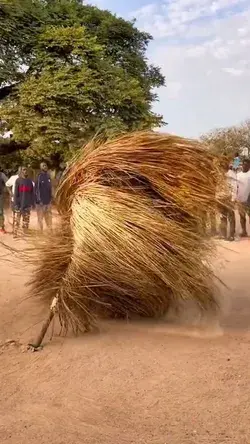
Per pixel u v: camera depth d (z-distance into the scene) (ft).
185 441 12.58
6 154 103.09
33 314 22.25
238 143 70.13
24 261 21.48
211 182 20.10
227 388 15.24
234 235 42.96
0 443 12.59
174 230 19.26
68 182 20.84
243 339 19.40
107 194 19.71
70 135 94.12
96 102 97.30
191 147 20.01
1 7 99.76
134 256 19.08
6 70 99.40
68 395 15.08
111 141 20.86
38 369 16.80
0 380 16.06
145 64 118.01
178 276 19.49
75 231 19.88
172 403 14.48
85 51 97.30
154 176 19.81
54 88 92.89
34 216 58.03
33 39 100.68
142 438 12.78
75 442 12.63
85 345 18.69
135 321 21.11
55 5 109.19
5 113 95.55
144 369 16.62
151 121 100.32
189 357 17.53
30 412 14.15
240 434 12.85
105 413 14.06
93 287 19.79
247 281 29.48
